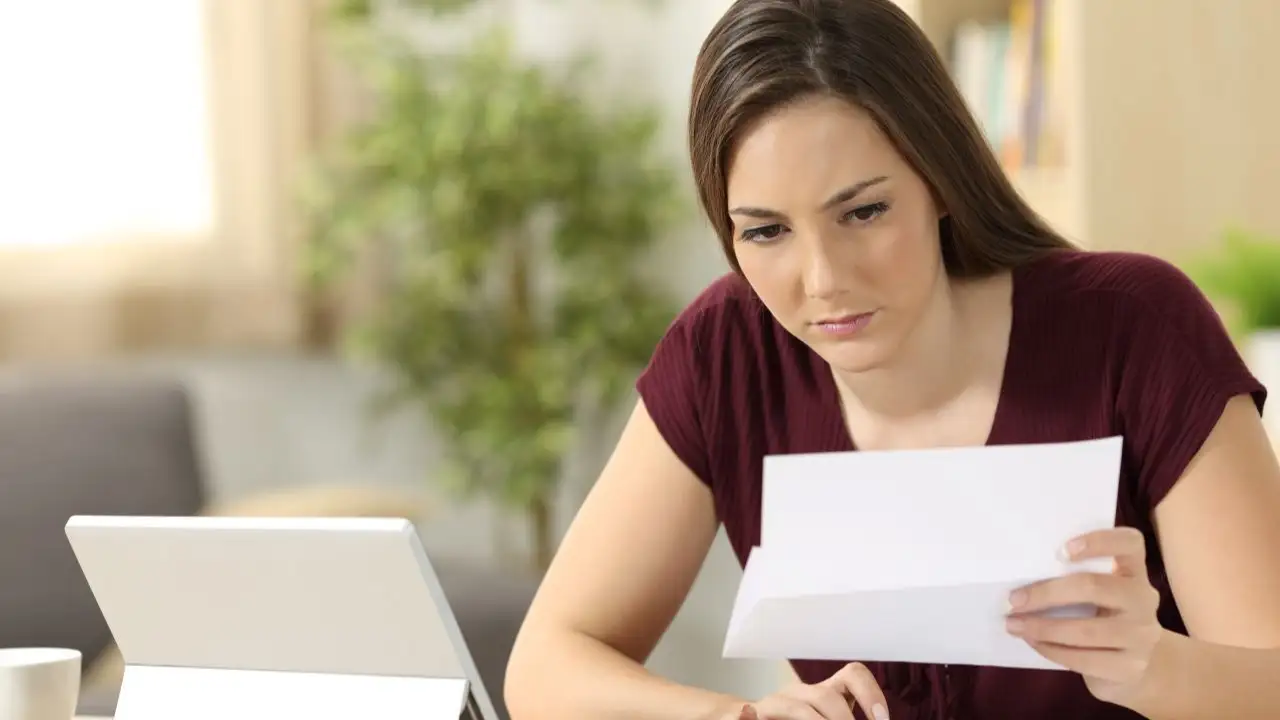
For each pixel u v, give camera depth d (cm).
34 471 352
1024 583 141
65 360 439
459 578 337
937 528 146
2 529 345
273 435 492
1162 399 173
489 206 449
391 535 137
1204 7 305
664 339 204
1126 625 142
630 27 482
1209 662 151
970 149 166
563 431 446
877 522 148
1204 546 168
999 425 180
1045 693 177
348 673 147
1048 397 179
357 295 480
